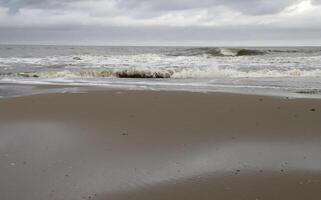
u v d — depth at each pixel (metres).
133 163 6.56
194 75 22.94
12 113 10.34
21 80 19.61
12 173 6.07
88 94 13.48
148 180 5.84
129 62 31.81
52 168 6.30
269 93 13.95
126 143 7.64
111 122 9.28
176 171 6.20
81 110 10.66
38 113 10.33
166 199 5.20
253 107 10.89
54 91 14.60
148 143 7.64
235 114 10.03
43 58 37.72
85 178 5.91
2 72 23.38
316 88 15.81
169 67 25.86
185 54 41.84
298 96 13.04
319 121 9.28
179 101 11.91
